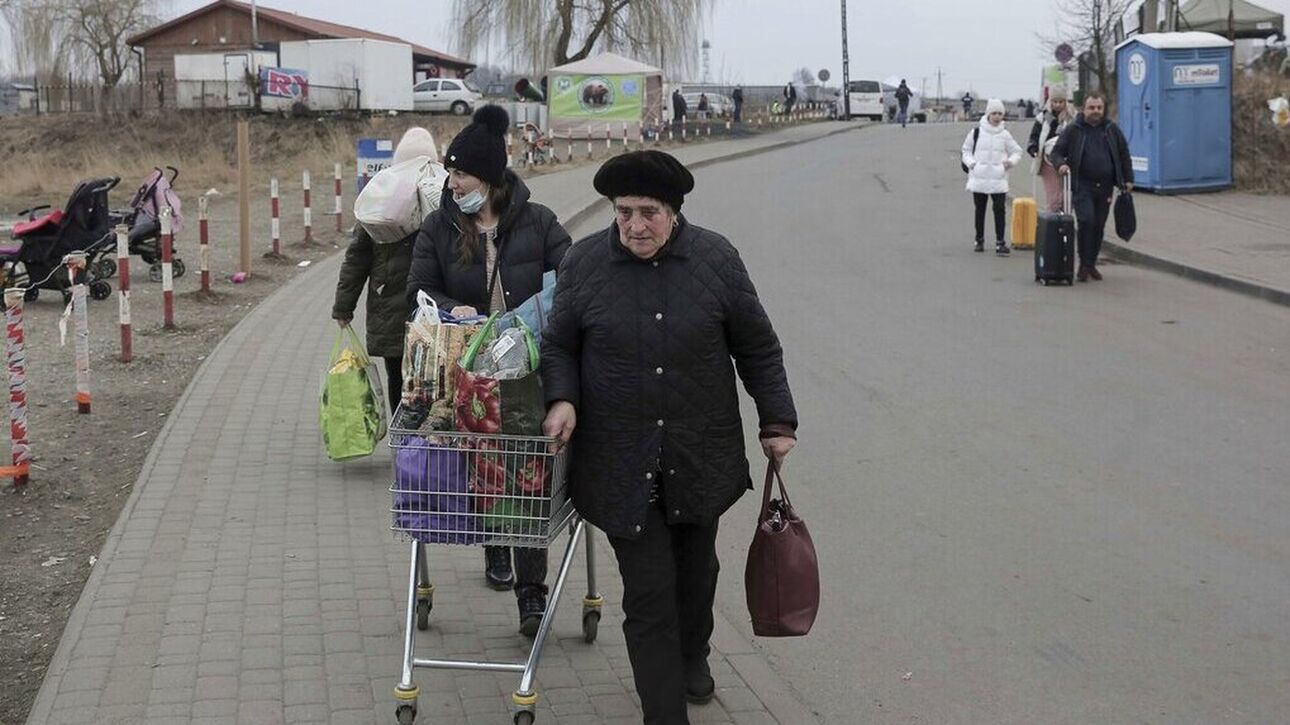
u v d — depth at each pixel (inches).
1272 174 964.6
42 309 569.6
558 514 186.7
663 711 171.3
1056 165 613.9
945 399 397.4
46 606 240.7
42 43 2721.5
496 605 234.8
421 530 185.0
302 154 2037.4
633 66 1825.8
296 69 2295.8
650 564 173.8
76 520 289.0
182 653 209.8
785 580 181.6
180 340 493.0
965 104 3075.8
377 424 312.7
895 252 721.0
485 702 195.0
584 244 180.4
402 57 2390.5
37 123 2292.1
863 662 217.3
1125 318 529.0
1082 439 352.8
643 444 172.7
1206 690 205.9
